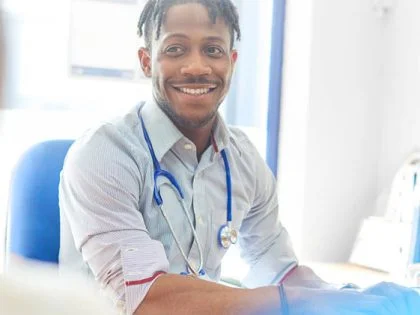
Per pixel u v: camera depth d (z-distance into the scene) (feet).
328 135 7.28
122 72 6.52
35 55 6.05
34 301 1.27
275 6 7.45
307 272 4.08
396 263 6.28
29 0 5.99
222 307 2.54
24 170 3.94
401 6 7.25
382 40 7.52
